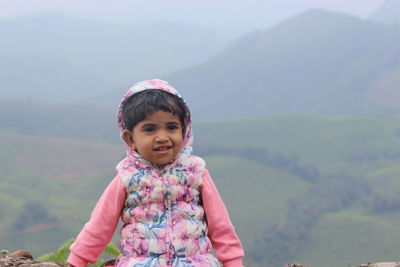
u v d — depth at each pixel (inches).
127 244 132.1
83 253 132.0
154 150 130.5
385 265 201.9
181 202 133.0
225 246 133.8
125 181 132.6
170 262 129.0
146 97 130.6
